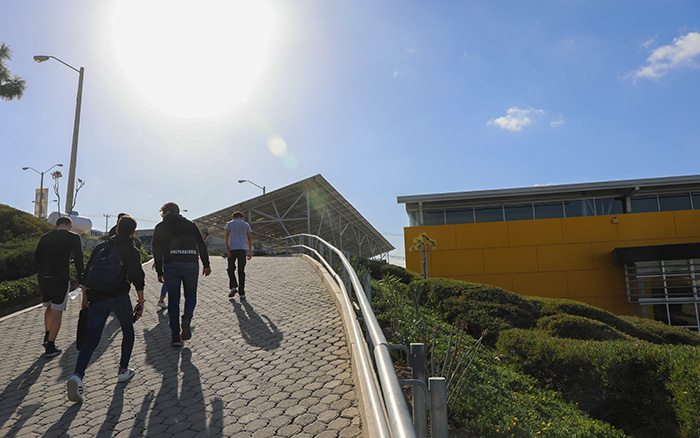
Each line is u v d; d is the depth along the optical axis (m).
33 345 5.76
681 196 21.97
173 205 5.53
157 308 7.59
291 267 12.48
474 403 4.52
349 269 3.87
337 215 36.03
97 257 4.06
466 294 10.95
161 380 4.12
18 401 3.84
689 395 5.35
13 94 24.16
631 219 20.73
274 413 3.21
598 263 20.77
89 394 3.88
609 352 6.52
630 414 6.21
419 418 1.79
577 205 22.66
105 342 5.59
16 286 9.06
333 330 5.23
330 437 2.79
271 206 31.53
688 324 18.83
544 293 21.06
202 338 5.48
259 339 5.20
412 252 22.48
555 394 6.66
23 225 15.25
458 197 22.91
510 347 8.03
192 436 2.97
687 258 18.44
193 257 5.41
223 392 3.71
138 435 3.05
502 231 21.88
